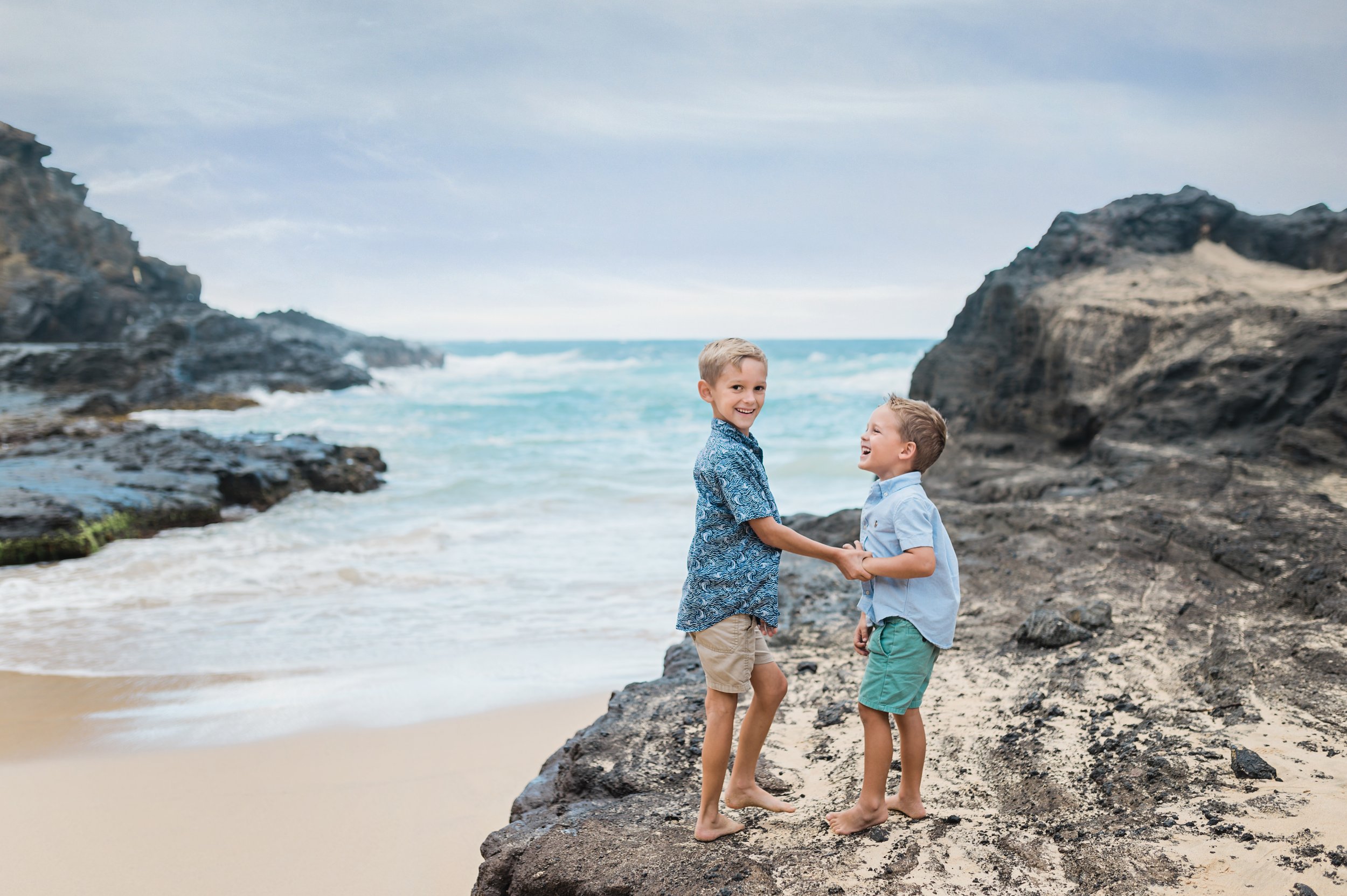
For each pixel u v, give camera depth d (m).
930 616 2.65
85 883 3.75
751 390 2.66
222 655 7.01
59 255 45.56
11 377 33.53
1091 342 13.96
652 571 9.70
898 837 2.67
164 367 36.00
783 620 5.49
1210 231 17.14
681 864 2.63
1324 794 2.58
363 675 6.49
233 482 14.58
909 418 2.69
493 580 9.34
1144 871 2.31
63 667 6.77
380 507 14.84
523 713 5.68
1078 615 4.64
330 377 42.59
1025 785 2.99
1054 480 10.37
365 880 3.74
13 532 10.78
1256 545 5.16
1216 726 3.20
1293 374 10.67
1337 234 15.12
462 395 42.66
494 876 2.84
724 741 2.71
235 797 4.57
